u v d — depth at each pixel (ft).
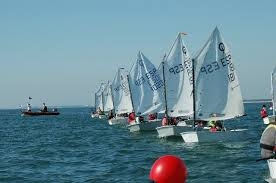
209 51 129.70
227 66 130.31
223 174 77.30
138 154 113.09
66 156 115.14
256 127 203.21
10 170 90.89
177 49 154.92
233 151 108.47
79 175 82.33
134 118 199.41
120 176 79.05
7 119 454.40
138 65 196.34
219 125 129.18
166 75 155.94
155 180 23.45
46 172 87.35
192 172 80.64
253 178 72.18
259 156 98.32
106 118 397.80
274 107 196.03
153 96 194.90
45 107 523.29
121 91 257.14
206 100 129.49
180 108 154.40
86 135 196.24
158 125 189.26
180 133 139.13
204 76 129.59
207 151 110.11
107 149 130.21
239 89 130.41
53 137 189.67
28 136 200.44
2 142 167.84
